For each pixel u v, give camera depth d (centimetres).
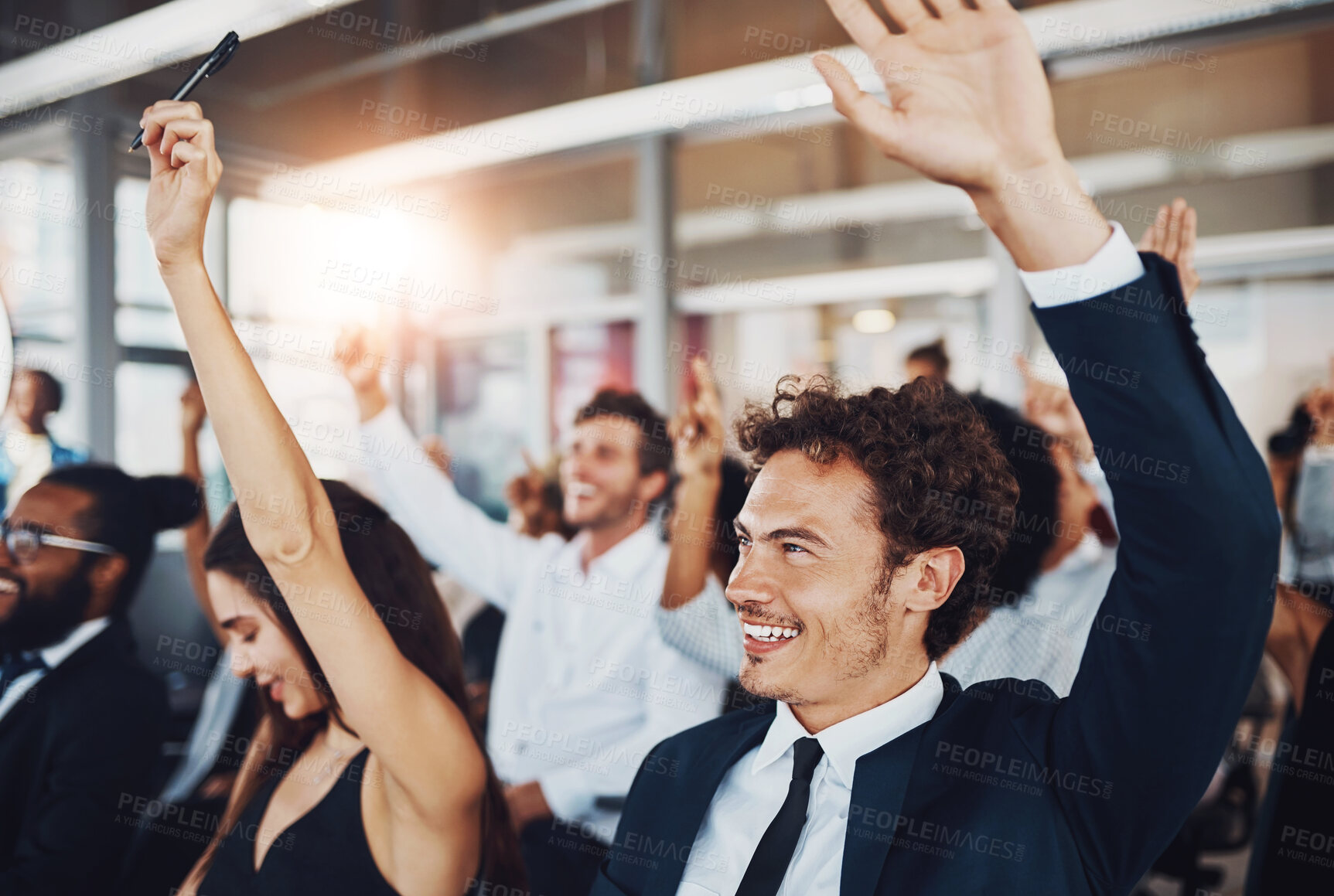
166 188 85
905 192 357
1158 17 190
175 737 251
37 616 138
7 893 123
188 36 224
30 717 134
